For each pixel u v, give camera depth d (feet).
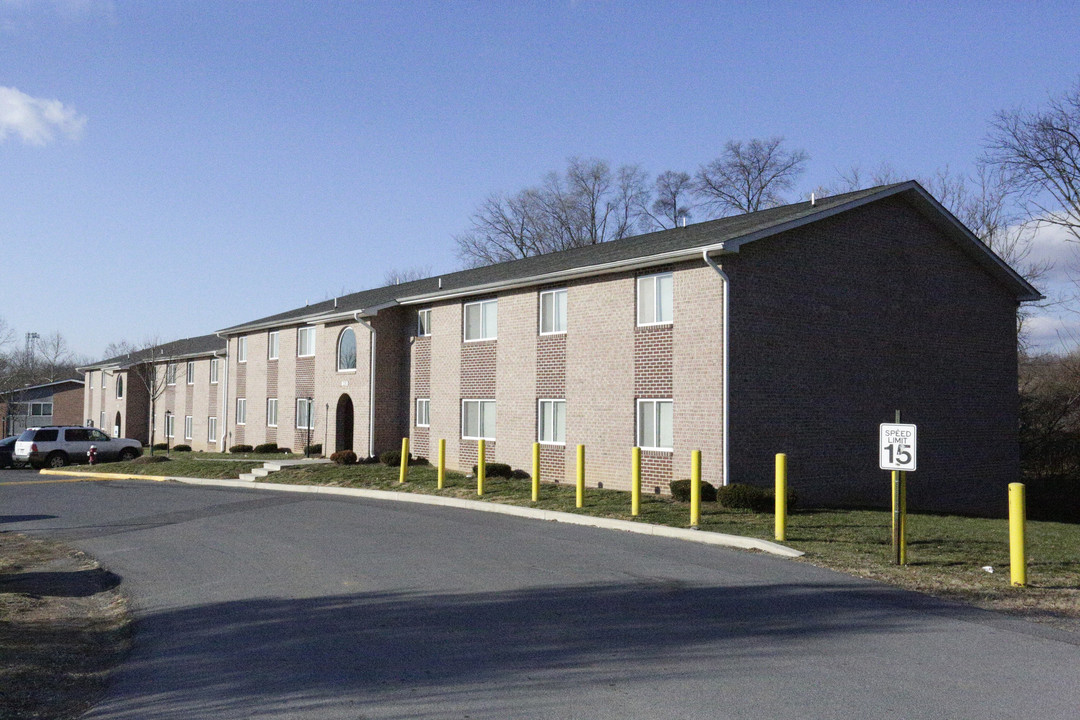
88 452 121.29
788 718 18.37
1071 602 29.58
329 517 56.39
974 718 18.33
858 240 66.85
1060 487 101.50
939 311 72.90
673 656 23.27
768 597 30.42
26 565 44.09
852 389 65.57
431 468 83.87
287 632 27.27
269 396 120.37
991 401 77.05
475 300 84.17
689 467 60.29
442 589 32.91
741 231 59.00
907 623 26.63
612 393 67.15
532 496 60.34
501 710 19.19
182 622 29.68
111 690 22.13
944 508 71.77
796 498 52.29
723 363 57.98
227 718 19.33
